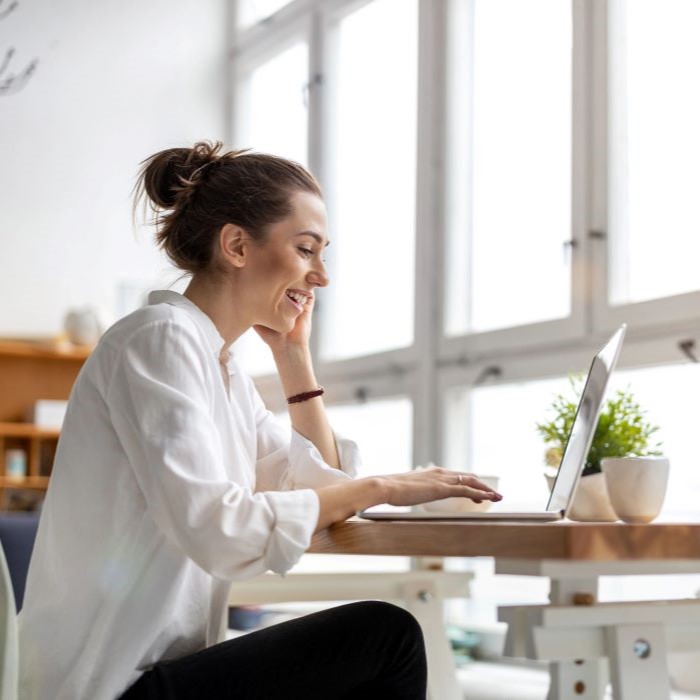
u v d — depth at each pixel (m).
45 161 5.09
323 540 1.47
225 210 1.51
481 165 3.94
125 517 1.37
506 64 3.87
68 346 5.00
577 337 3.35
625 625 1.48
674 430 3.08
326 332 4.55
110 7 5.27
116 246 5.19
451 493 1.38
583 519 1.64
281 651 1.33
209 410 1.42
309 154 4.75
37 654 1.37
